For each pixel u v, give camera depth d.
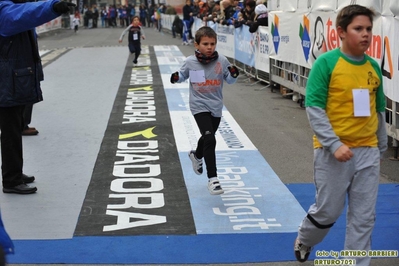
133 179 6.49
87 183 6.38
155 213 5.42
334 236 4.80
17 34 5.59
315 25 9.34
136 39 18.14
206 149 5.66
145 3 65.69
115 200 5.80
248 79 14.77
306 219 4.00
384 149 3.90
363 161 3.72
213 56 5.70
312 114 3.67
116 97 12.12
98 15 61.44
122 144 8.09
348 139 3.72
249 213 5.40
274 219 5.24
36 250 4.62
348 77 3.66
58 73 16.33
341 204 3.79
